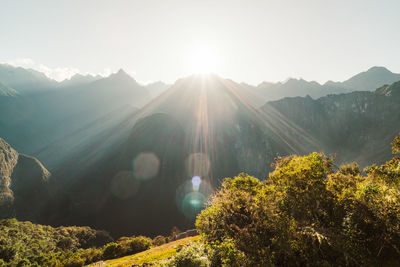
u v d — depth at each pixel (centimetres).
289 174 1362
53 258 6309
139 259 3036
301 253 1068
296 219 1195
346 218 1184
